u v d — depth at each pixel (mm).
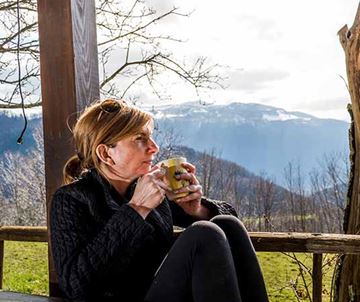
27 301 1533
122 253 1446
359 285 2822
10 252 5875
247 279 1602
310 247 2205
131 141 1584
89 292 1435
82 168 1652
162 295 1458
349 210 2996
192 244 1444
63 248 1468
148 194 1481
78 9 1852
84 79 1864
